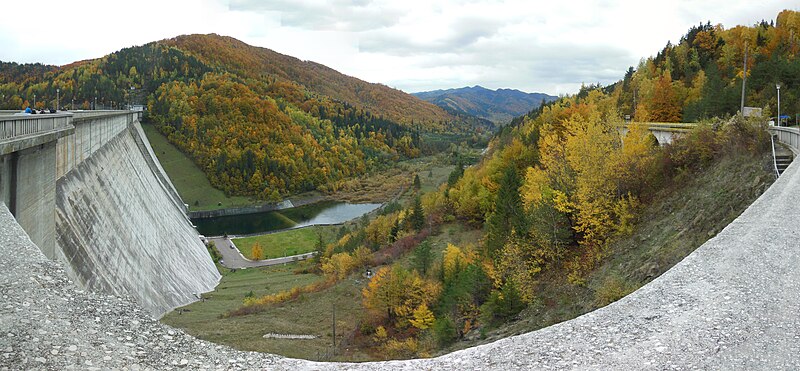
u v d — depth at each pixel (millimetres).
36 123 24312
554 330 12797
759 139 29703
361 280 62875
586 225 34688
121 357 10570
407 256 67500
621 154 36219
